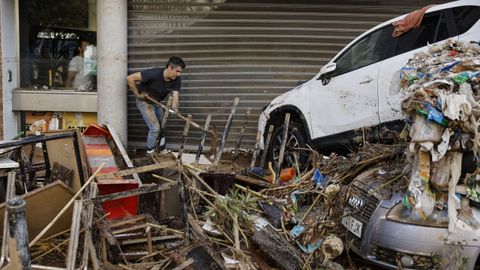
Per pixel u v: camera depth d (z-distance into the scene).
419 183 3.54
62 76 8.41
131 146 8.46
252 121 8.48
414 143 3.54
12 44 7.94
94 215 3.75
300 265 3.87
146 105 7.14
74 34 8.39
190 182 4.64
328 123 5.96
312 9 8.18
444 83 3.60
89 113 8.26
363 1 8.12
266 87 8.40
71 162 4.68
